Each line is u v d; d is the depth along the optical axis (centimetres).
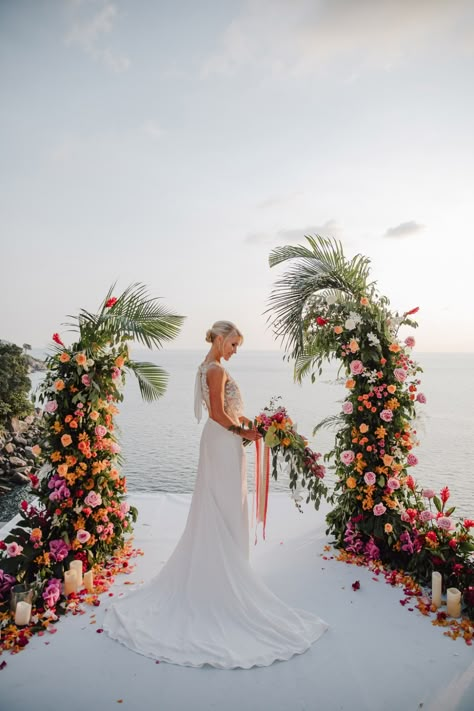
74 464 333
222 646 234
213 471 278
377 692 208
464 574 292
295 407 2686
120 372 349
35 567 309
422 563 316
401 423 367
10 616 266
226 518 276
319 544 392
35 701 200
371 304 374
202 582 267
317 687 211
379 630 260
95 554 345
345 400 388
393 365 368
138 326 351
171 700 201
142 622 255
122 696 203
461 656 237
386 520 353
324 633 256
